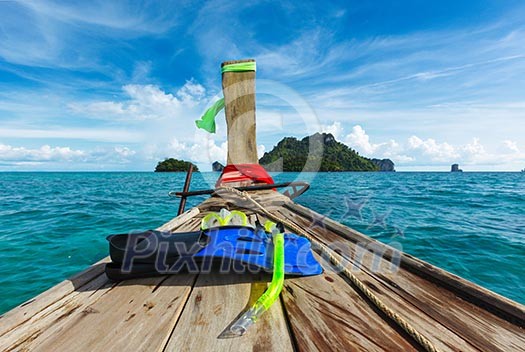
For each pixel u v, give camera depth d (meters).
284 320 1.31
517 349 1.12
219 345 1.12
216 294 1.54
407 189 16.02
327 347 1.12
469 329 1.25
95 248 5.83
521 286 3.85
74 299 1.48
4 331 1.20
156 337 1.17
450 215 8.12
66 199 13.56
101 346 1.12
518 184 23.31
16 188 21.05
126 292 1.56
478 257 4.79
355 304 1.44
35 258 5.28
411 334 1.16
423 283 1.69
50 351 1.10
